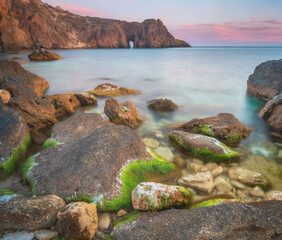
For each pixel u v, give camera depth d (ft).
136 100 43.27
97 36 377.71
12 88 31.07
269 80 42.60
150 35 443.73
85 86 56.54
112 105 29.12
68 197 13.50
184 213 11.54
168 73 82.79
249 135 26.66
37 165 16.25
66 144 18.33
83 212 10.59
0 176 16.22
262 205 11.77
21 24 247.70
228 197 15.39
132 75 77.41
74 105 36.52
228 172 18.26
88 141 17.43
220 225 10.37
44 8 322.96
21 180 15.90
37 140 22.52
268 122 29.22
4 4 189.78
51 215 11.24
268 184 16.85
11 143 18.74
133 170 16.24
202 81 65.98
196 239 9.73
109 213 12.92
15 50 194.49
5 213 10.81
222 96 47.70
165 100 36.47
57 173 14.90
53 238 10.61
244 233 9.98
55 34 295.48
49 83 58.08
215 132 24.84
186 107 39.14
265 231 10.05
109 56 179.32
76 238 10.36
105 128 18.49
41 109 26.81
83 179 14.26
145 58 160.76
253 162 20.26
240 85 59.82
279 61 43.24
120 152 16.66
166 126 29.63
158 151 22.16
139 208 12.42
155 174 16.79
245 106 39.99
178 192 13.93
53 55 132.05
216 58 160.86
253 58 160.25
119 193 14.05
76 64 110.22
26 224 10.79
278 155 21.68
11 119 21.06
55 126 22.72
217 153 19.60
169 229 10.50
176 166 19.19
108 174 14.79
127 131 18.54
